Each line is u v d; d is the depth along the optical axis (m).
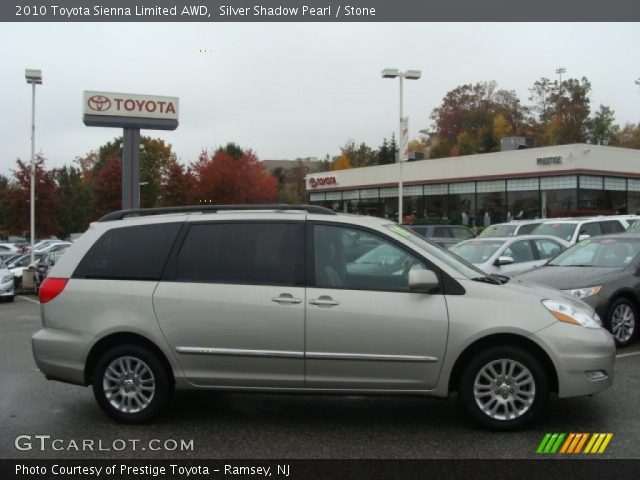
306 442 5.28
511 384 5.38
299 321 5.45
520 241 12.59
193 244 5.81
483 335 5.29
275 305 5.49
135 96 30.33
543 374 5.32
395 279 5.51
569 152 36.69
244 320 5.52
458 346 5.31
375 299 5.42
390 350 5.37
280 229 5.75
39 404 6.48
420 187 46.97
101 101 29.92
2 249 40.81
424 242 5.95
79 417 6.04
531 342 5.36
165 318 5.63
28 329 12.52
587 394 5.34
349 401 6.53
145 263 5.83
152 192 67.88
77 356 5.75
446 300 5.39
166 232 5.90
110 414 5.78
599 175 37.50
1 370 8.14
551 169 37.66
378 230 5.67
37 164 37.31
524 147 45.38
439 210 45.62
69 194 56.09
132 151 30.75
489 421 5.38
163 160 69.25
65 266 5.97
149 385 5.75
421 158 51.47
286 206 5.88
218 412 6.17
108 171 56.38
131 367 5.78
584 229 16.22
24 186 37.03
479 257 12.38
